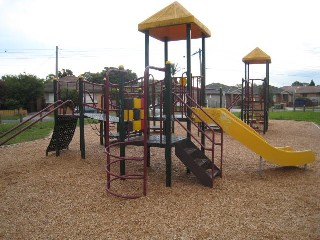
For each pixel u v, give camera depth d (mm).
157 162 7320
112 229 3664
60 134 8109
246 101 14453
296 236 3447
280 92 60094
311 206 4359
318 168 6664
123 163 5770
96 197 4805
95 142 10461
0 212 4262
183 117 6414
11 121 23531
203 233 3525
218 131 13688
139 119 5418
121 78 5332
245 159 7652
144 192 4801
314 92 67250
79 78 7512
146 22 6379
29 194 5012
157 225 3746
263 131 12969
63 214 4156
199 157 6012
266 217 3973
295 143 10305
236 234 3500
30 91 37031
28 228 3742
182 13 6176
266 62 14531
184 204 4434
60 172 6371
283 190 5094
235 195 4832
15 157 8078
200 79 7461
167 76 5105
